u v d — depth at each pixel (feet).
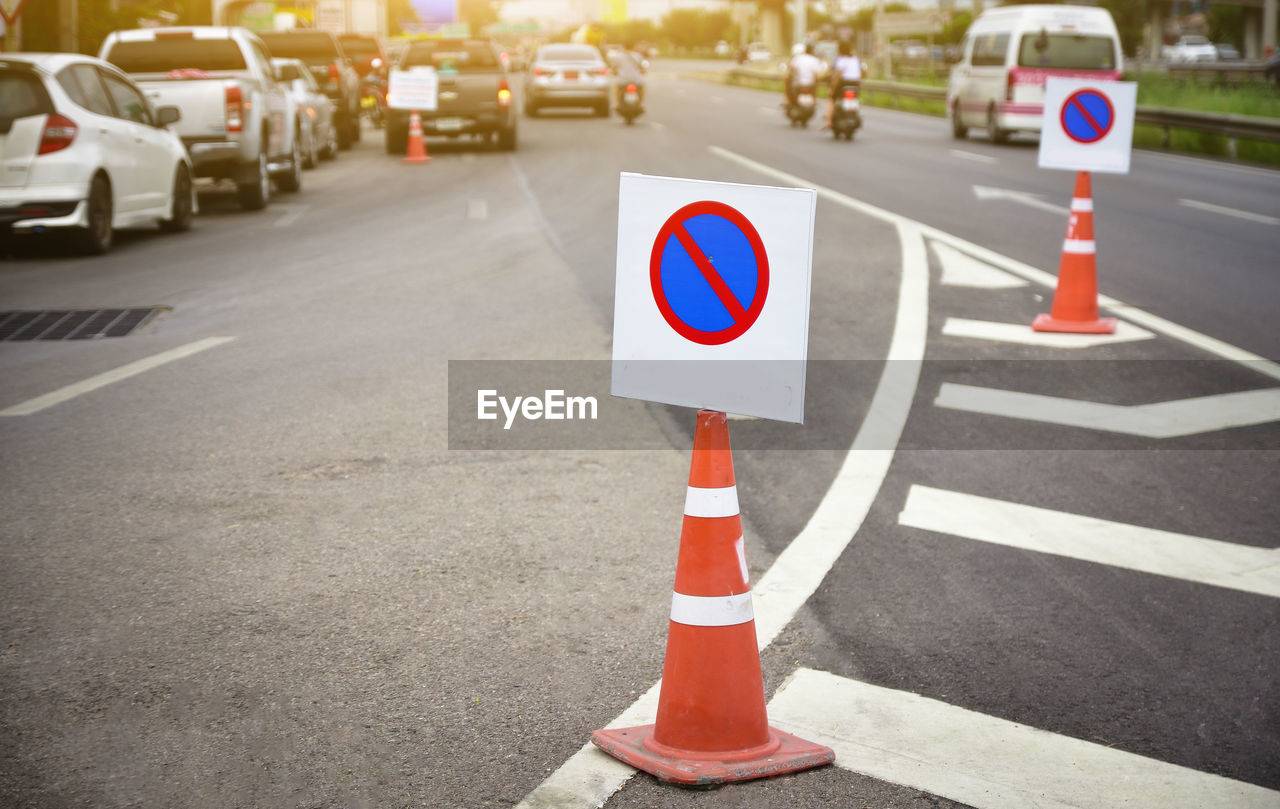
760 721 11.08
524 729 11.69
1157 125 85.20
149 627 13.83
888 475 19.89
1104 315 32.04
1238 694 12.71
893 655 13.47
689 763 10.77
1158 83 119.44
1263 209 52.54
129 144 43.47
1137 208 52.24
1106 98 29.71
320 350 27.68
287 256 41.19
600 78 115.96
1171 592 15.39
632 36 580.71
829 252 41.63
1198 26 316.19
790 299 10.41
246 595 14.74
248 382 24.91
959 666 13.23
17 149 39.73
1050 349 28.45
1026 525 17.72
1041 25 83.97
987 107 87.25
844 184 60.75
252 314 31.71
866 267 38.88
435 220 49.49
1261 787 10.92
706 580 10.93
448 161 75.87
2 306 32.83
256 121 53.36
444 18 229.45
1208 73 152.56
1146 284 36.27
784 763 10.89
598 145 84.17
